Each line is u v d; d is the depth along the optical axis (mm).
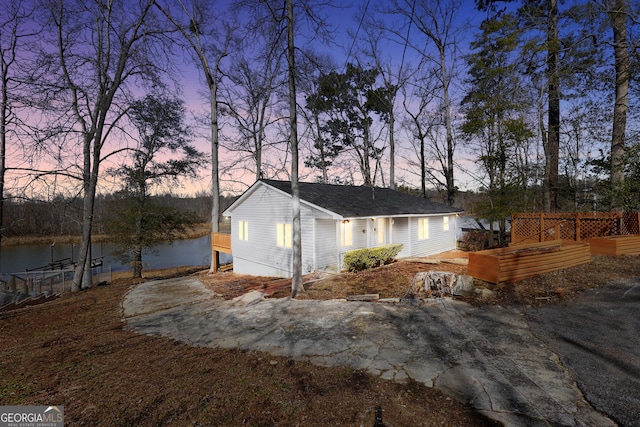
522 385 3445
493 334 4844
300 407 3264
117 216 18672
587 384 3379
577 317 5152
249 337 5590
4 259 29000
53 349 5691
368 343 4867
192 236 50375
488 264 7371
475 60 15391
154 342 5801
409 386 3562
